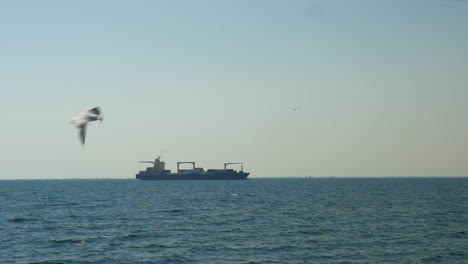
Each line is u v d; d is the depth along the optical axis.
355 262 40.72
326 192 180.00
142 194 165.00
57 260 41.72
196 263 40.34
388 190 199.88
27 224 66.56
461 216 76.94
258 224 66.12
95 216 78.19
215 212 85.69
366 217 75.75
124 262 40.91
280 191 191.75
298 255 43.59
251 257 42.72
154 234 56.19
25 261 41.34
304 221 69.94
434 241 50.88
